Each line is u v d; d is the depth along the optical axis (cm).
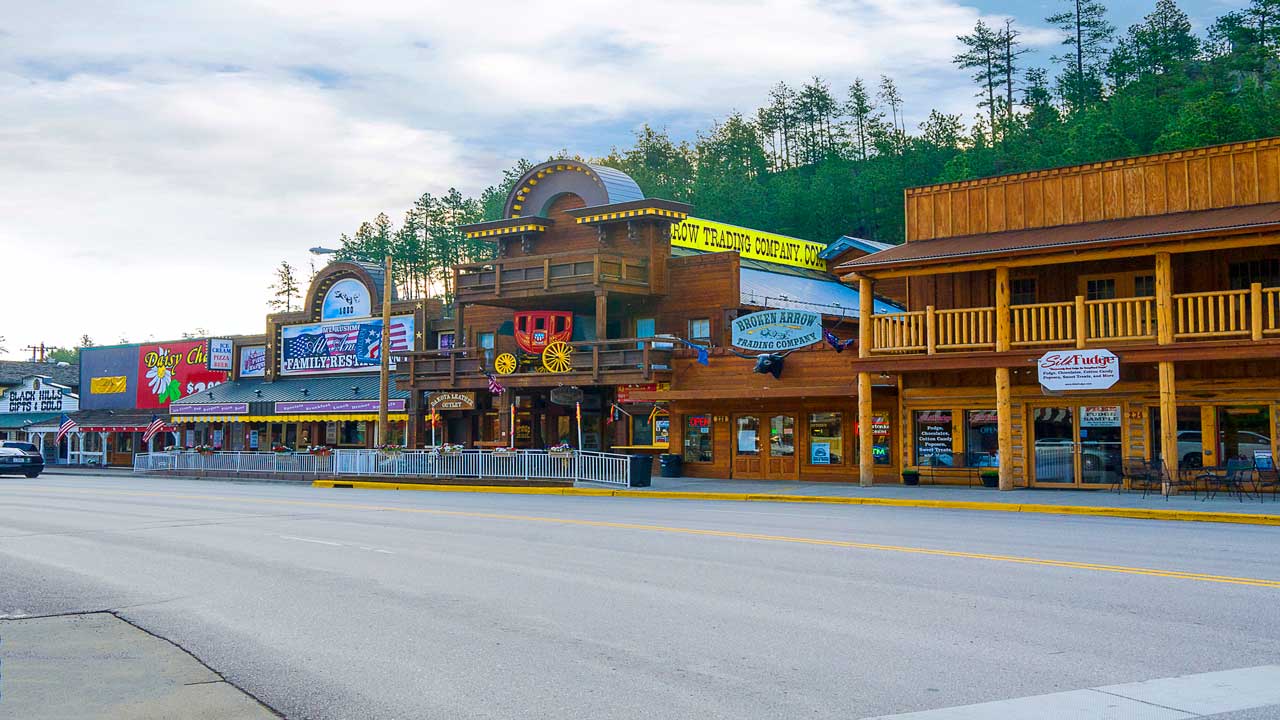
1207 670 830
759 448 3506
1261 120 6500
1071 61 11538
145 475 4944
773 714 721
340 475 3975
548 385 3925
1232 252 2716
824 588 1220
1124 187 2809
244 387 5516
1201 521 2123
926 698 756
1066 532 1831
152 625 1071
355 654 923
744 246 4744
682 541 1705
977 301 3045
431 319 4794
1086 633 962
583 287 3875
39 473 4984
